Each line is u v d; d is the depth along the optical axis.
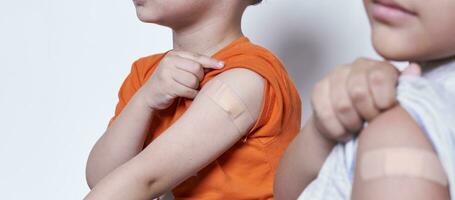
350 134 0.59
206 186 1.07
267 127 1.07
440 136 0.55
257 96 1.05
